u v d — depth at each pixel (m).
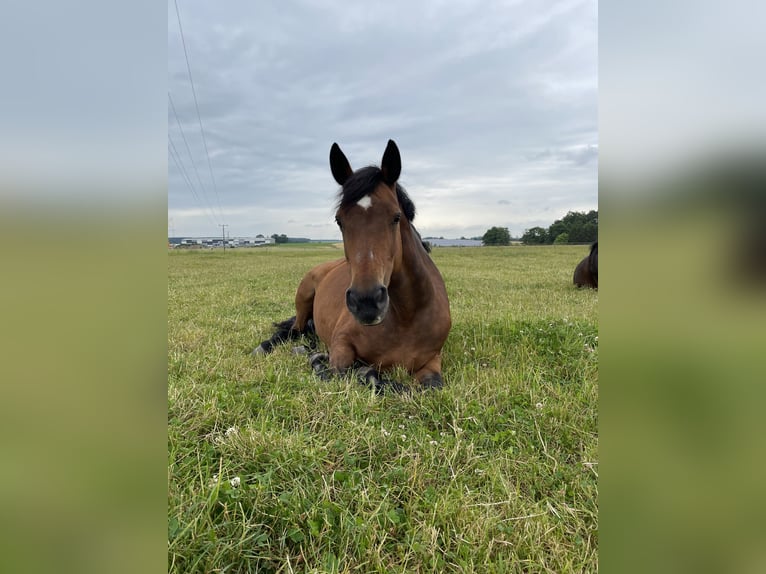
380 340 3.30
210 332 4.56
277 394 2.50
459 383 2.85
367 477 1.72
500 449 1.96
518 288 8.84
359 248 2.68
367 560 1.33
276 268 16.52
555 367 3.25
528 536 1.41
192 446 1.88
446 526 1.47
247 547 1.35
